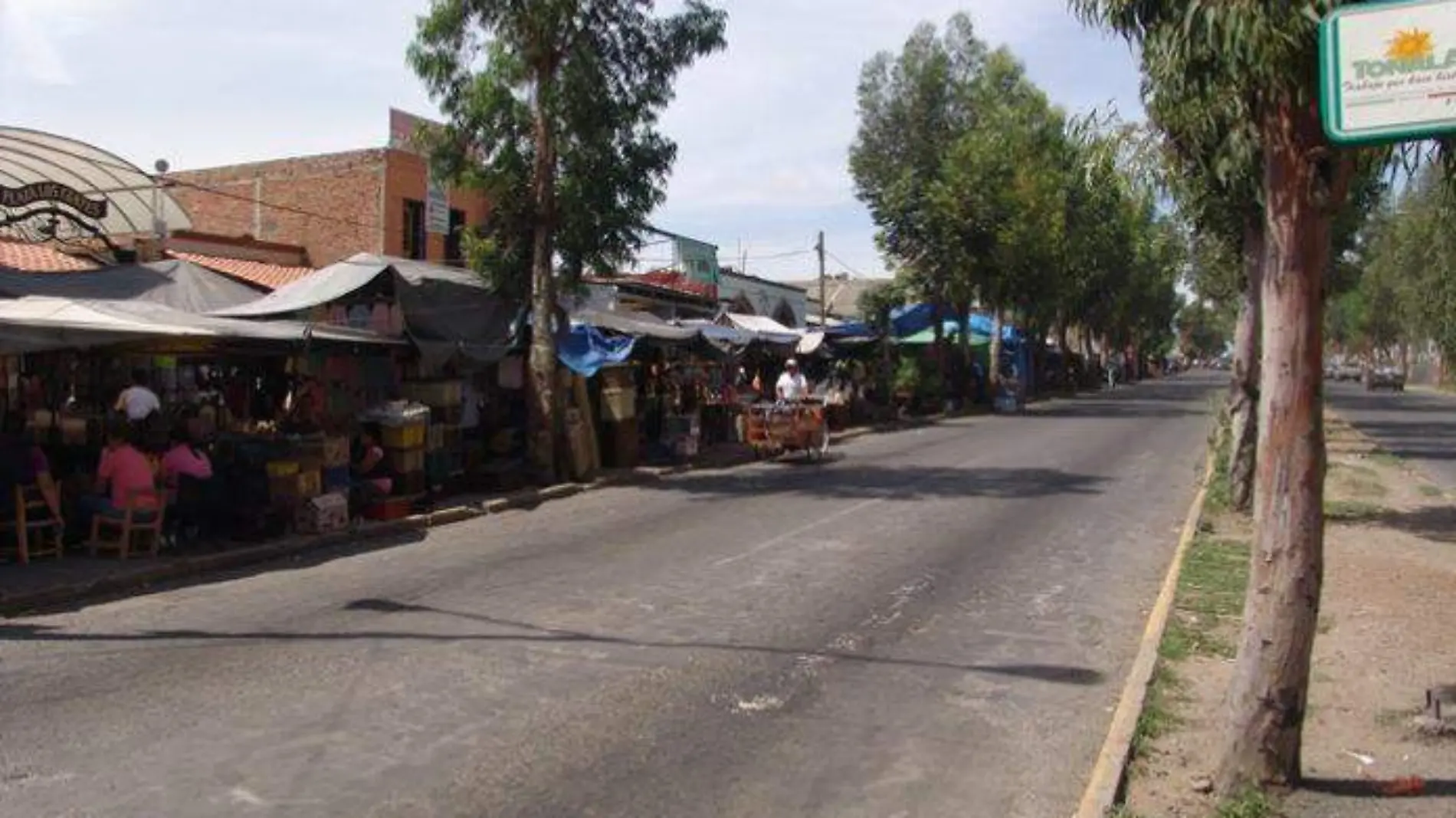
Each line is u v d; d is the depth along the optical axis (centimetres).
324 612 902
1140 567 1111
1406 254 4734
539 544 1241
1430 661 752
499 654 767
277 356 1518
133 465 1097
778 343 2925
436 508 1462
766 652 781
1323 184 479
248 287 1827
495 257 1745
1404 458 2238
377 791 527
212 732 605
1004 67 3875
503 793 528
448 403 1609
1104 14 550
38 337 1064
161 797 515
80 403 1476
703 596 961
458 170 1772
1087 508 1498
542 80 1736
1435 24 394
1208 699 675
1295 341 491
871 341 3372
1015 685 713
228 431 1349
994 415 3806
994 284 3872
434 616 881
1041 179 3766
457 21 1703
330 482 1290
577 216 1722
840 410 2933
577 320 1977
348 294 1555
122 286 1530
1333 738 599
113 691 681
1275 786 517
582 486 1748
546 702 663
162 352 1367
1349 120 408
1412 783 522
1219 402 3875
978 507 1511
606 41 1747
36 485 1091
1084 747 605
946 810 521
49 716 631
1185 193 784
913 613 903
